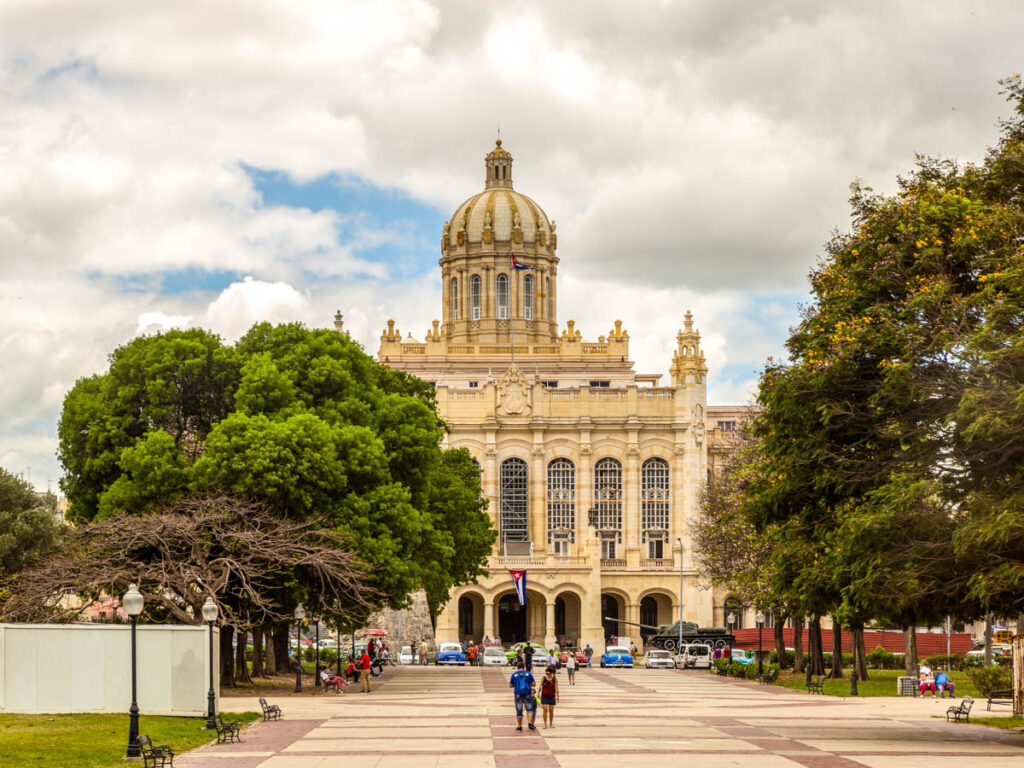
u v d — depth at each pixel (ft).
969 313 128.47
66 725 132.46
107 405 219.41
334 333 244.42
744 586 280.92
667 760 109.81
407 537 219.00
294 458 201.46
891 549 128.06
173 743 121.70
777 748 119.65
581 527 501.15
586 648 399.85
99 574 176.96
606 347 552.00
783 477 144.77
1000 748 119.96
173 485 202.49
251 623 189.78
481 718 153.79
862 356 134.31
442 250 577.84
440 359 544.62
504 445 505.25
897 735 133.39
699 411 505.66
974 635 463.42
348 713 161.07
